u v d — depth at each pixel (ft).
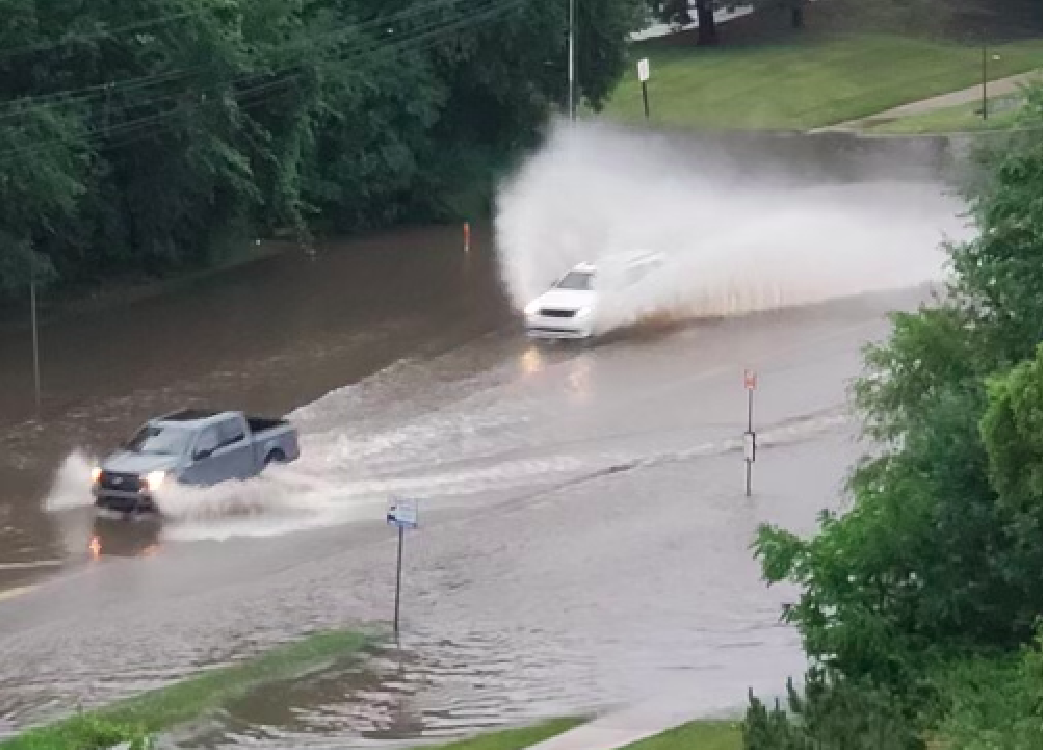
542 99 305.32
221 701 91.66
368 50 277.64
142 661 98.84
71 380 174.91
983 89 387.75
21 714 89.86
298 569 117.08
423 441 150.41
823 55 443.73
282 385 171.94
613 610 108.99
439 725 88.99
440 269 241.96
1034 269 87.56
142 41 210.38
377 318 207.00
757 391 166.91
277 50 236.63
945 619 82.38
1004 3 492.13
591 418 158.20
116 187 221.87
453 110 298.15
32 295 180.14
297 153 247.09
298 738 86.63
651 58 451.53
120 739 80.84
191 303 217.36
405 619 107.04
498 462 144.25
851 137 358.43
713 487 136.46
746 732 72.59
